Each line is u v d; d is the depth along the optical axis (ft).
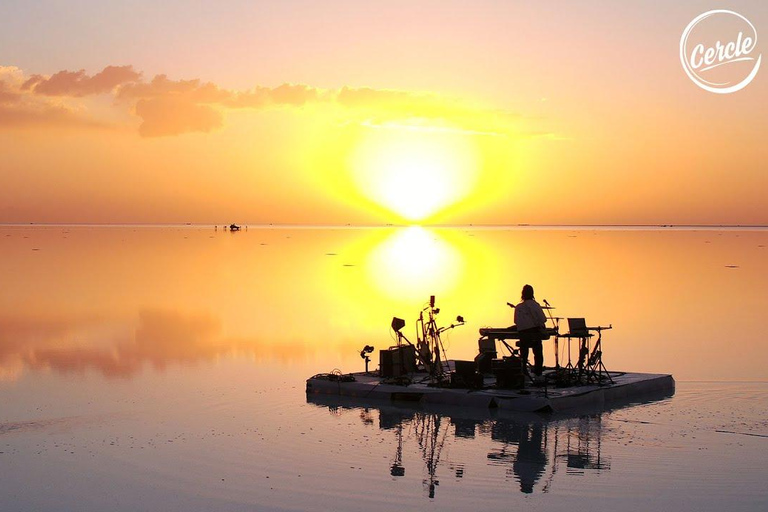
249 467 37.50
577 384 52.16
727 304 105.19
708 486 34.58
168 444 41.14
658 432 43.04
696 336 77.41
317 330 82.33
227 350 69.87
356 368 61.46
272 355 67.41
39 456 39.22
